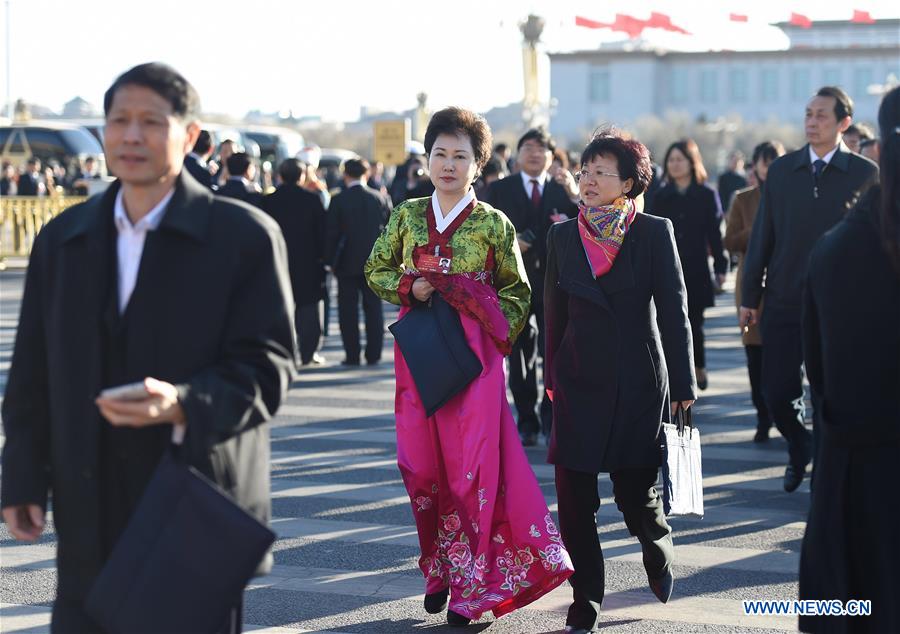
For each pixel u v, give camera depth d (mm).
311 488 7281
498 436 4824
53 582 5465
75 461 2959
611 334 4703
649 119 94312
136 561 2779
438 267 4922
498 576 4840
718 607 5195
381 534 6301
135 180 2943
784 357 7117
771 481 7594
